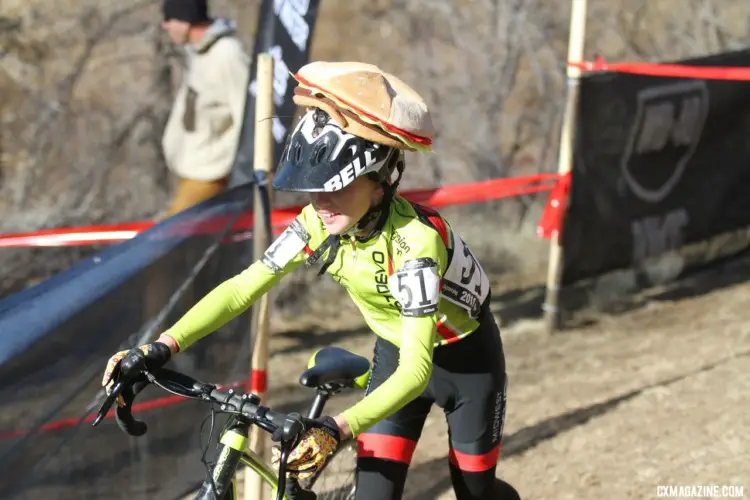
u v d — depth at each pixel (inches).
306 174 120.7
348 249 135.0
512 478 222.2
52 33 460.1
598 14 517.0
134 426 123.6
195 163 273.0
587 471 224.5
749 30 512.1
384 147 123.5
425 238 129.7
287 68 212.5
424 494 215.0
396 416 151.4
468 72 490.0
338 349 156.2
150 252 142.0
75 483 124.1
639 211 333.1
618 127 315.6
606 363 293.9
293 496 130.5
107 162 416.8
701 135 344.8
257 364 185.5
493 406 156.6
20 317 108.0
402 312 127.9
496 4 498.9
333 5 540.4
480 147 459.5
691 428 245.1
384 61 509.0
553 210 309.4
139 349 121.3
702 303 345.1
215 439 177.6
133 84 447.8
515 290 363.3
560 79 479.2
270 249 139.9
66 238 206.1
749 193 370.3
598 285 341.7
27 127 431.5
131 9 458.3
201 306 134.5
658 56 499.5
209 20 269.3
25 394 106.3
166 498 160.9
